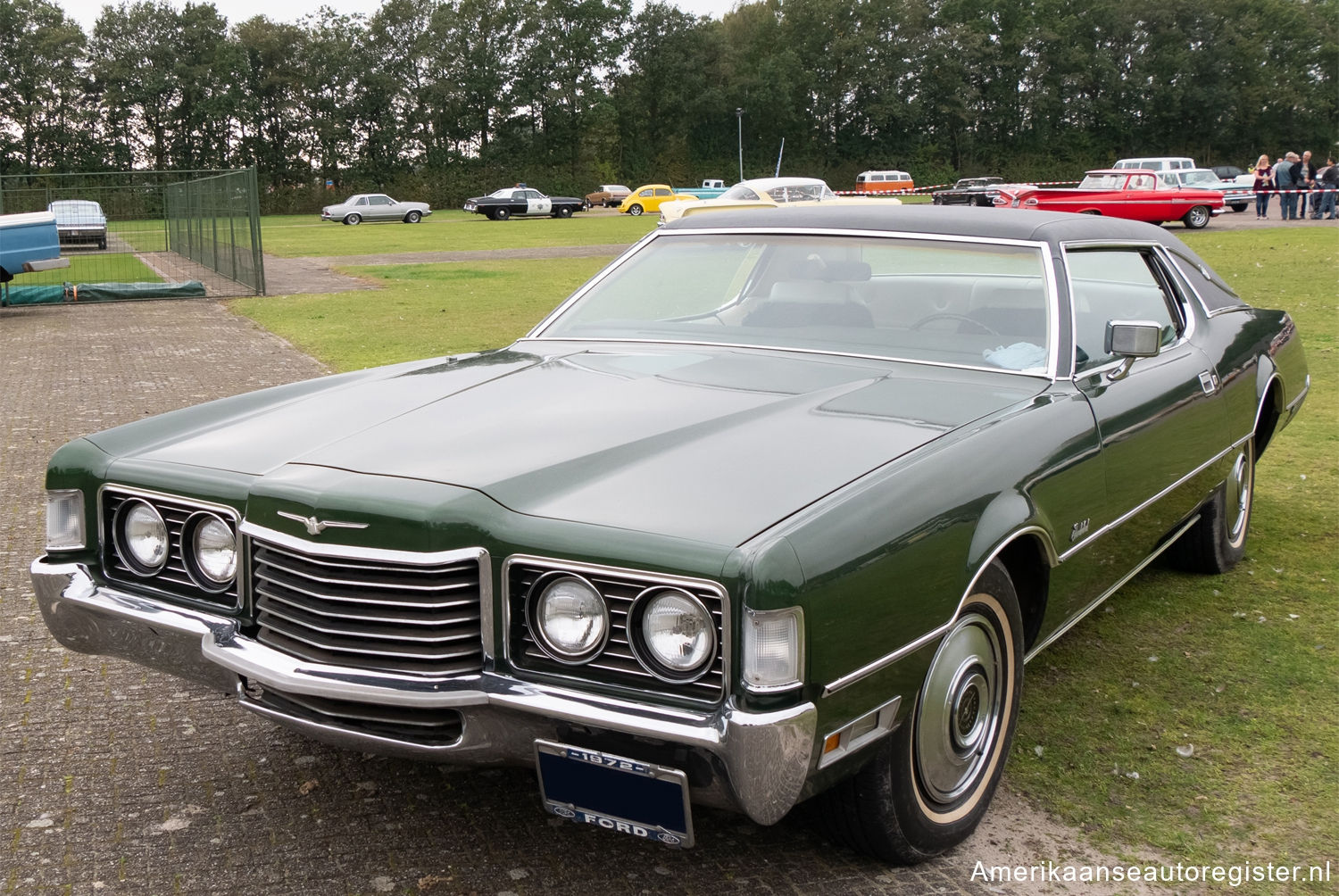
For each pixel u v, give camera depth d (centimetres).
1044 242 332
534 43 8450
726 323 350
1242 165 9050
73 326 1378
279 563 235
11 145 7631
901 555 219
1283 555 480
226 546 251
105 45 7969
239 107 7800
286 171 7975
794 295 345
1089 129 9038
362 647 225
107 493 271
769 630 194
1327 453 652
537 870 250
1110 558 325
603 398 284
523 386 300
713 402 277
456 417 272
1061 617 306
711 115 8988
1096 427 302
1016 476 259
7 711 331
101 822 270
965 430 261
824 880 247
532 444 249
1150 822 272
